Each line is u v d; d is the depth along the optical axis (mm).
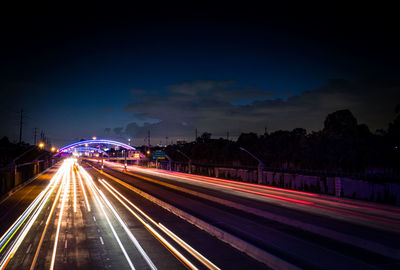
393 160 52781
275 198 40312
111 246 19531
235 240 19562
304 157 62188
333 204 34938
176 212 30594
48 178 80750
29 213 31531
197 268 15609
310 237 21797
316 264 16281
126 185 61406
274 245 19688
